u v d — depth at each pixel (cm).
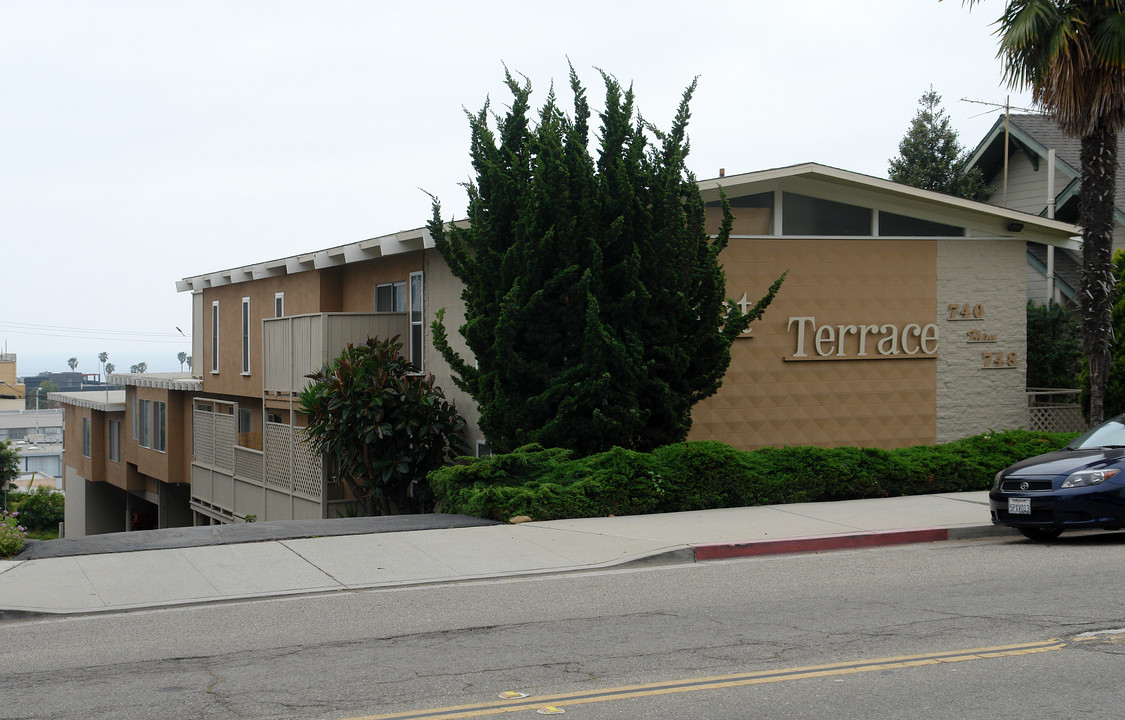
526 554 1139
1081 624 811
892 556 1147
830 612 871
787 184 1848
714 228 1825
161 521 3166
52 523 5284
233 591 981
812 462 1493
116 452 3544
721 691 653
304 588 995
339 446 1752
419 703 637
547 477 1413
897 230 1902
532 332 1499
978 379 1916
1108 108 1580
